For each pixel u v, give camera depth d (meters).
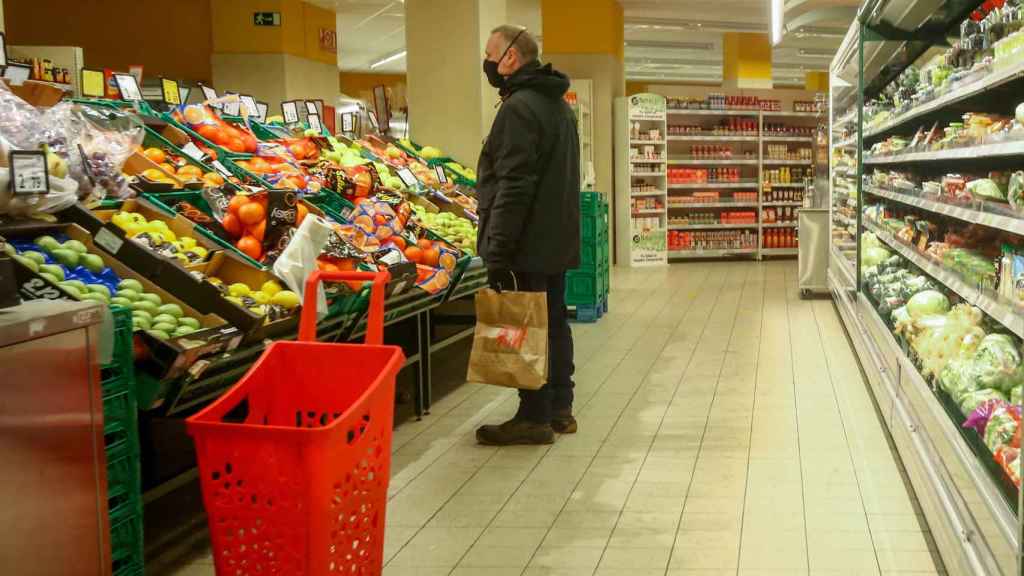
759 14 15.05
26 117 2.92
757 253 13.62
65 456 1.74
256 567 1.89
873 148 5.79
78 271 2.59
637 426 4.34
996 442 2.26
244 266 3.18
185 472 2.73
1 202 2.47
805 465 3.68
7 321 1.58
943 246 3.72
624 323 7.53
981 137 2.95
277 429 1.80
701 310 8.22
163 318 2.59
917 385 3.22
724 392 5.00
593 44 12.40
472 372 3.80
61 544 1.73
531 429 4.05
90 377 1.82
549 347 4.20
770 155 13.76
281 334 3.11
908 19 5.21
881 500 3.26
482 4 6.62
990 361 2.76
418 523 3.15
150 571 2.77
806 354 6.02
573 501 3.33
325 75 13.59
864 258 5.79
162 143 3.94
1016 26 2.88
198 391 2.76
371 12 14.74
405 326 5.18
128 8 12.02
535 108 3.73
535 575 2.71
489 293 3.78
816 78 24.36
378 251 3.98
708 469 3.66
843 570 2.68
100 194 3.10
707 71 25.36
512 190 3.67
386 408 2.10
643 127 13.30
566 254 3.90
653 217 13.02
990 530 2.04
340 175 4.57
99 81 4.25
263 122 5.31
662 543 2.92
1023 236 2.95
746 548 2.87
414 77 6.81
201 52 12.34
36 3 11.77
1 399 1.57
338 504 1.90
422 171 5.99
